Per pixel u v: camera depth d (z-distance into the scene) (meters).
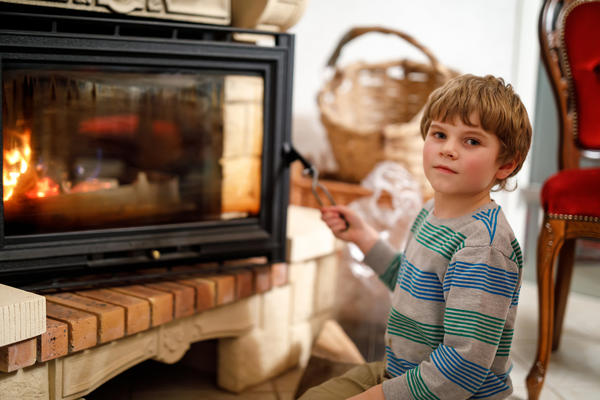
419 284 1.02
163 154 1.33
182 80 1.31
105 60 1.21
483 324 0.92
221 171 1.40
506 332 1.01
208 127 1.37
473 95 0.97
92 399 1.49
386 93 2.48
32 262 1.19
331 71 2.43
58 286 1.24
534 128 2.58
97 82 1.23
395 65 2.49
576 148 1.76
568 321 2.08
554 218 1.50
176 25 1.27
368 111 2.51
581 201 1.48
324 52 2.97
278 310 1.60
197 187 1.38
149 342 1.28
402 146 2.11
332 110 2.41
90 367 1.16
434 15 2.90
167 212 1.35
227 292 1.41
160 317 1.26
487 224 0.98
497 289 0.94
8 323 0.98
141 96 1.28
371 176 2.14
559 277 1.80
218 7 1.37
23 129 1.17
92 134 1.24
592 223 1.48
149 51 1.24
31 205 1.20
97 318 1.14
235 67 1.36
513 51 2.77
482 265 0.94
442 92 1.01
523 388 1.60
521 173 2.57
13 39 1.11
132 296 1.25
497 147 0.98
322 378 1.45
